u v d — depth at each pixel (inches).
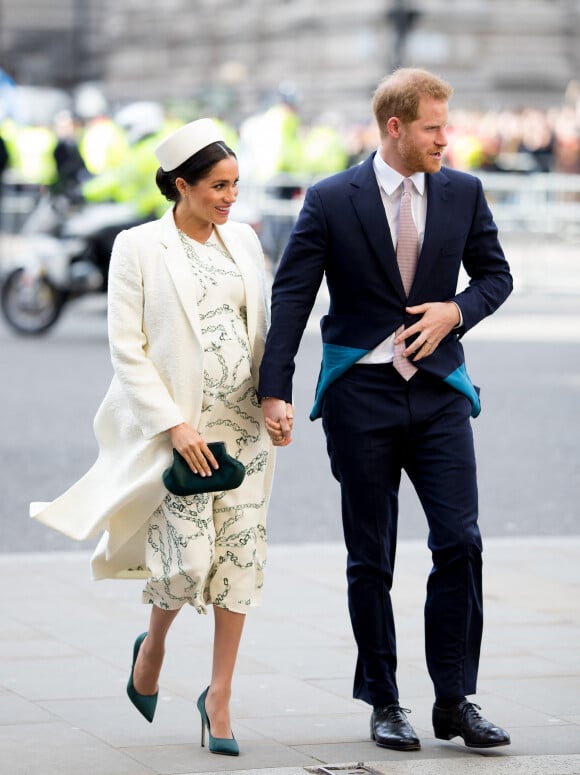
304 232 265.9
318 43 2475.4
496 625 350.9
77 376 761.0
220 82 2637.8
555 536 460.8
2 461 550.6
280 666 315.3
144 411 255.8
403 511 500.1
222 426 263.1
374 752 261.6
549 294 1219.2
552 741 267.7
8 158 1331.2
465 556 261.9
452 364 267.7
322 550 430.6
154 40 2812.5
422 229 266.2
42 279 911.0
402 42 2032.5
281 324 264.2
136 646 273.4
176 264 259.1
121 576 272.4
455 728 263.1
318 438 626.8
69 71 2979.8
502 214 1224.2
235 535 262.8
